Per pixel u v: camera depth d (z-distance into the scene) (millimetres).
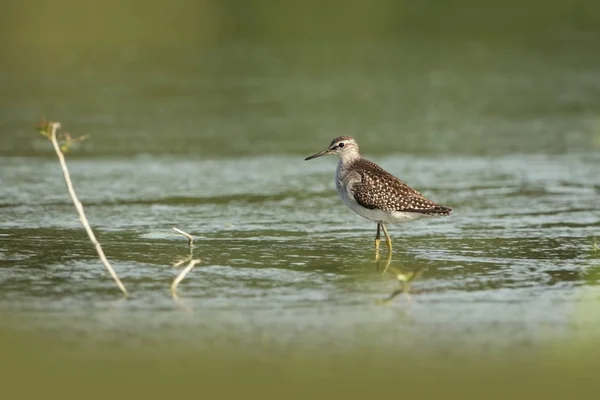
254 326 10734
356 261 13242
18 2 35781
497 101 25531
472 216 15828
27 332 10508
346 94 26359
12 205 16312
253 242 14219
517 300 11609
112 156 20125
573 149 20875
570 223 15312
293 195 17312
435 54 31547
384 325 10773
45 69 29219
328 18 36812
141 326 10727
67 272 12609
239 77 28406
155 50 32031
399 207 13547
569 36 34406
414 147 21031
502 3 39125
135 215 15750
